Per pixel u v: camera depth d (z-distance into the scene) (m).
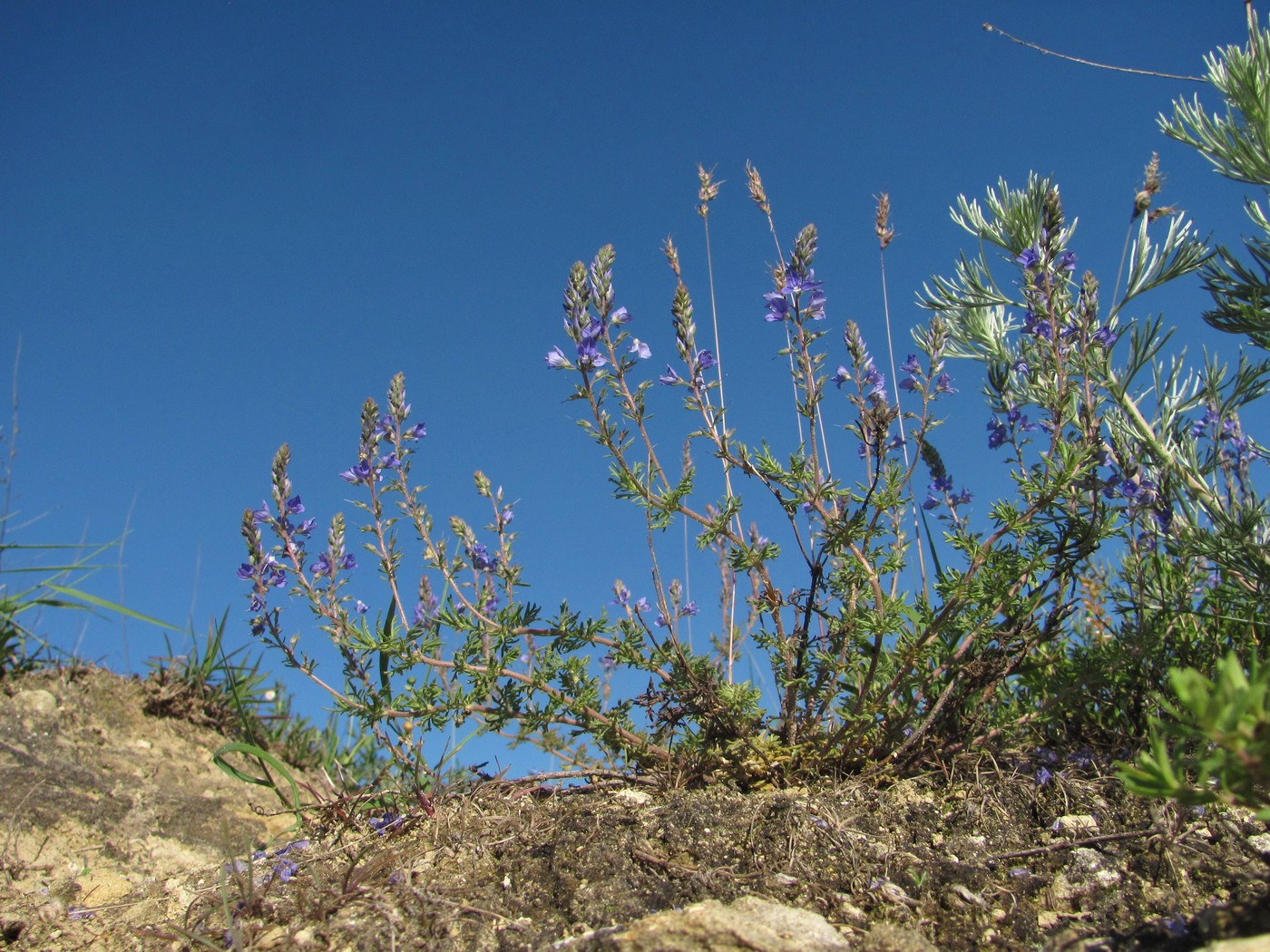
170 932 0.36
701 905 0.31
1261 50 0.39
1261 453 0.45
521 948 0.31
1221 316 0.41
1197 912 0.30
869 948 0.29
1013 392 0.46
